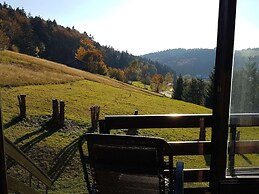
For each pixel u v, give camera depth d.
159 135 10.69
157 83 52.84
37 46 51.38
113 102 18.61
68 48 57.78
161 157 1.68
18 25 49.03
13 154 1.74
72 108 14.64
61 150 8.50
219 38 2.47
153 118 2.76
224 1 2.38
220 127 2.56
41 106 13.98
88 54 52.59
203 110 22.50
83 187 6.05
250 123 2.64
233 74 2.53
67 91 19.75
